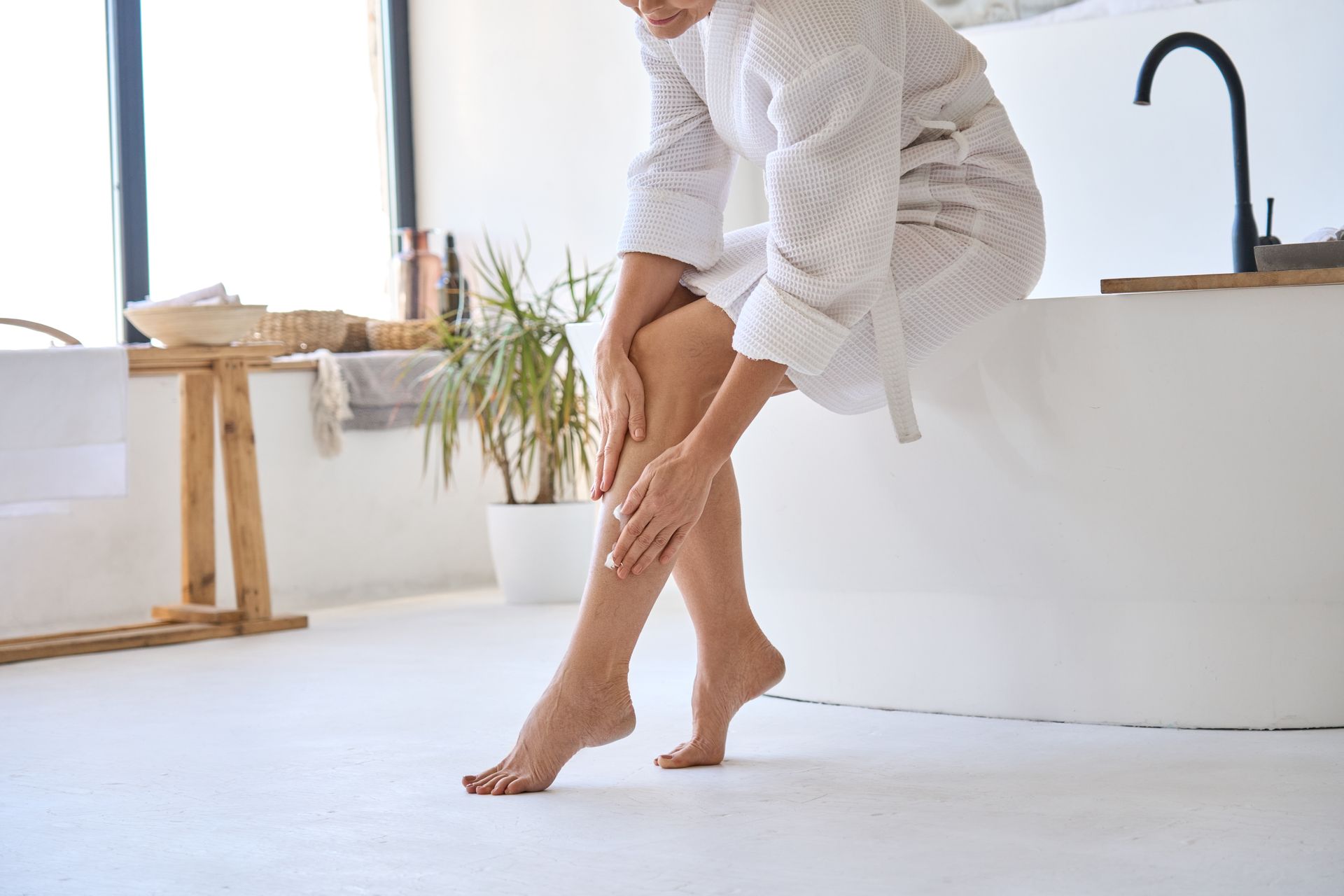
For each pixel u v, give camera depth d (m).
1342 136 2.88
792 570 2.00
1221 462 1.71
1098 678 1.81
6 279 3.45
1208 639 1.76
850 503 1.92
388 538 3.63
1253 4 2.95
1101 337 1.72
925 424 1.84
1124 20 3.07
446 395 3.27
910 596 1.91
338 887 1.17
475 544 3.84
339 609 3.37
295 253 4.04
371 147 4.22
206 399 3.10
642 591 1.43
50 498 2.65
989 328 1.78
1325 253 1.87
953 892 1.11
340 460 3.53
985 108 1.65
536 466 3.85
